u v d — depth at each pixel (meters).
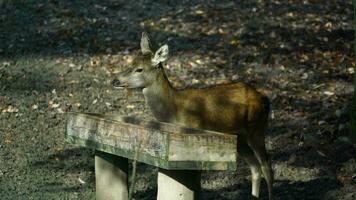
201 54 16.33
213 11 18.58
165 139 6.74
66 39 17.08
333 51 16.64
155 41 16.95
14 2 18.92
